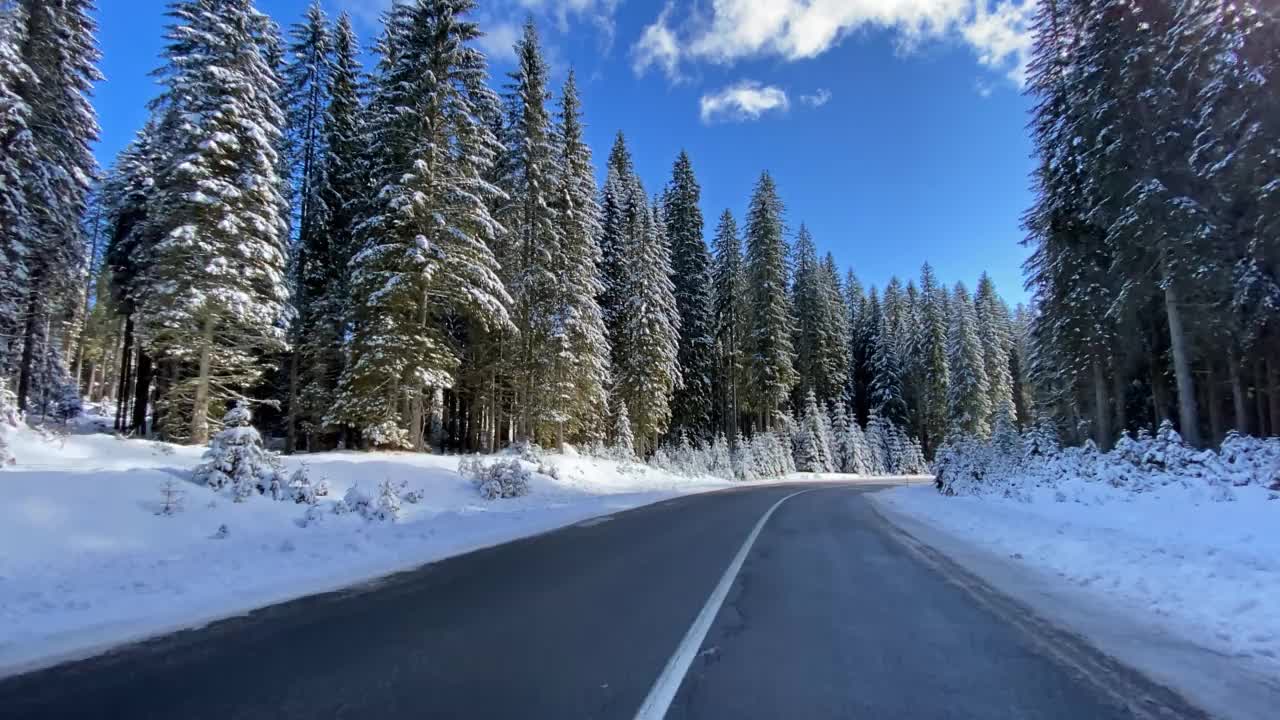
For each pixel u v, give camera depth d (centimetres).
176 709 354
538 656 451
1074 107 2081
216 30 2077
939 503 1841
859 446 5469
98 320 3934
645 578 746
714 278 4947
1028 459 2098
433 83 2244
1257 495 1098
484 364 3003
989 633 517
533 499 1869
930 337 6000
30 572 646
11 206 1980
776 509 1755
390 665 431
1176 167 1731
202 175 1966
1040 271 2509
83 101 2333
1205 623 541
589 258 3152
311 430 2859
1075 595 667
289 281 2570
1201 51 1579
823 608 599
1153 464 1529
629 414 3644
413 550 953
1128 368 2273
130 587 639
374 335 2200
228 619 556
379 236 2348
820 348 5569
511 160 2912
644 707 356
